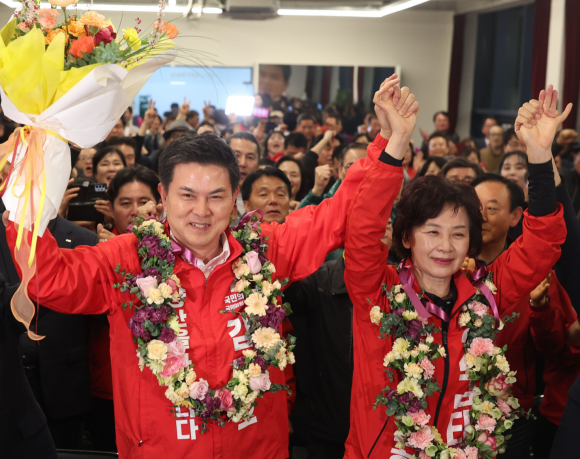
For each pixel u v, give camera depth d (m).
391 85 1.26
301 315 1.96
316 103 10.74
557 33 7.83
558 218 1.38
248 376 1.28
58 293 1.18
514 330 1.86
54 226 2.11
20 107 1.14
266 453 1.36
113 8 7.46
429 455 1.30
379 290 1.42
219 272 1.34
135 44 1.25
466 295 1.41
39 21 1.15
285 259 1.43
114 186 2.43
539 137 1.37
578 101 7.50
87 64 1.17
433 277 1.42
